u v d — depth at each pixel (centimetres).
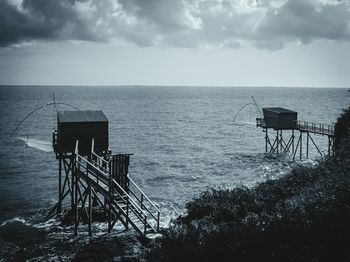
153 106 17312
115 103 18825
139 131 8519
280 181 2250
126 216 1962
